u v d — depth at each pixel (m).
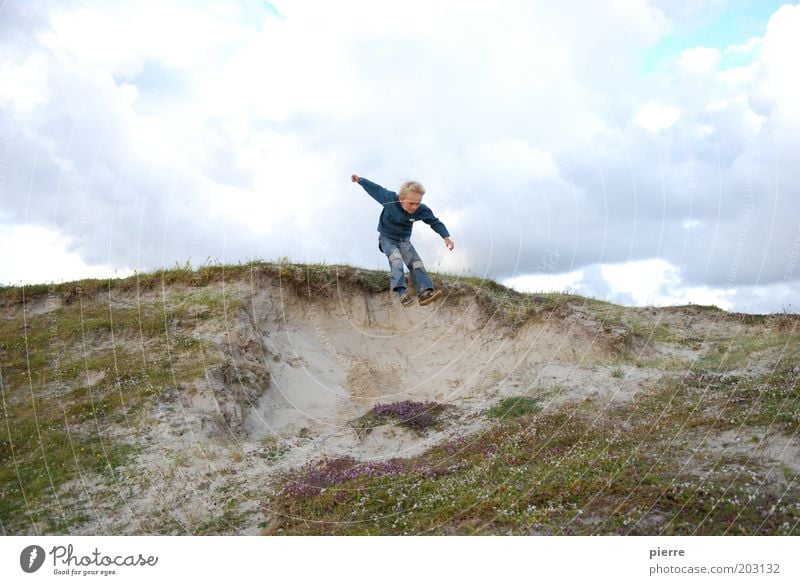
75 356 11.50
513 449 8.85
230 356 11.70
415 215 8.12
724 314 14.97
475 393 12.28
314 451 9.94
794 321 13.74
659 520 6.27
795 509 6.15
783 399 9.12
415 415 11.00
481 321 14.33
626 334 12.97
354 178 8.41
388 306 14.91
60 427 9.57
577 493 7.05
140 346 11.85
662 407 9.75
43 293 13.31
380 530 6.88
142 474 8.59
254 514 7.72
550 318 13.54
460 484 7.79
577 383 11.67
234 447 9.66
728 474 6.99
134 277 13.97
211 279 13.86
